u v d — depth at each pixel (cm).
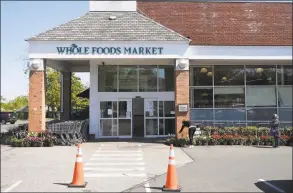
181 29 2459
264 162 1438
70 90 2997
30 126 2092
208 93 2509
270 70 2547
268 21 2503
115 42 2134
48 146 1980
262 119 2514
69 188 978
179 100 2156
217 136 2084
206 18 2503
